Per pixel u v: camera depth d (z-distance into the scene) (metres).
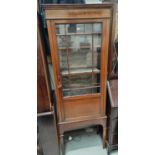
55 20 1.06
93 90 1.42
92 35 1.21
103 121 1.51
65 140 1.85
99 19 1.12
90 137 1.90
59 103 1.35
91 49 1.28
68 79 1.34
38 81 1.13
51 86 1.47
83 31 1.18
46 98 1.20
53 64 1.19
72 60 1.29
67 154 1.65
